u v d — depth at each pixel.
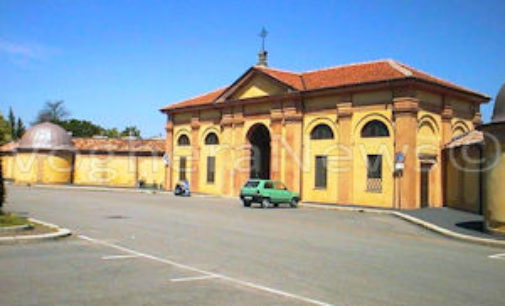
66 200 28.42
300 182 31.50
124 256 10.75
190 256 10.97
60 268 9.27
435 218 21.53
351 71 31.81
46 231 13.39
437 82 28.08
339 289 8.18
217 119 38.12
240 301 7.27
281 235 15.28
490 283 9.09
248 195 27.88
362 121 28.52
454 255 12.52
